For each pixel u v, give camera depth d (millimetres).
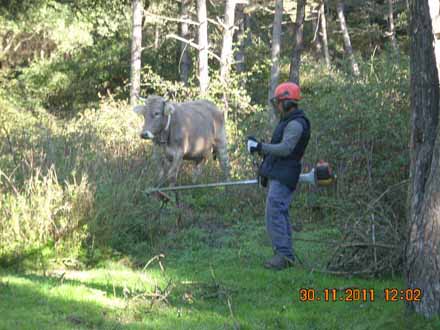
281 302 7117
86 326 6160
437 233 6039
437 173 5992
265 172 8484
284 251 8398
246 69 30109
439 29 6281
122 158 11570
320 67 20391
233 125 15703
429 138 6234
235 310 6809
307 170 11484
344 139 11211
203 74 22766
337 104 11383
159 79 19734
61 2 27656
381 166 10398
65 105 29391
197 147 12562
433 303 6062
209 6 30844
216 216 11047
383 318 6438
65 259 8391
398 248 7914
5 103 24812
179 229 10078
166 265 8586
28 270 8156
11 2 25453
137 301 6875
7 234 8344
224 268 8398
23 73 28172
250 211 11281
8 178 8828
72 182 9602
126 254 9000
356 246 8094
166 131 11891
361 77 12203
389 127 10703
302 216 11266
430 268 6066
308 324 6477
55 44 28312
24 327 6020
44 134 12047
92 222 8758
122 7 28391
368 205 8172
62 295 6992
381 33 35312
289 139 8203
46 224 8523
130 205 9273
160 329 6133
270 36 37438
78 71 28828
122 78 30078
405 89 11203
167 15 30281
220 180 12578
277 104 8453
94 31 29609
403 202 8430
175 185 12086
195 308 6836
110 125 15625
